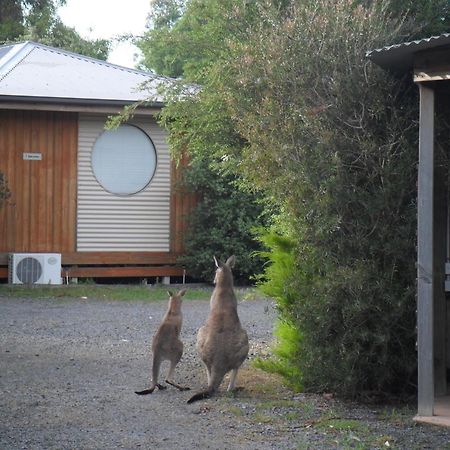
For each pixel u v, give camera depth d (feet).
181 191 71.05
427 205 28.07
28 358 38.93
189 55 47.96
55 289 65.31
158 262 71.00
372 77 30.76
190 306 58.75
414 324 30.53
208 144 42.50
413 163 30.30
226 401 31.17
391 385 31.63
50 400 30.96
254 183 34.42
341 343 30.50
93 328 48.44
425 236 28.12
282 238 33.55
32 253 67.87
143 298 62.44
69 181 69.62
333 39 31.48
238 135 41.55
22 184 68.64
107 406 30.25
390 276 30.17
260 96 32.91
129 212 70.79
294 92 31.42
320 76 31.35
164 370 37.11
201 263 69.31
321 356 31.09
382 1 35.78
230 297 33.22
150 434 26.73
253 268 68.90
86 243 70.03
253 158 31.96
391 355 30.86
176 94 45.85
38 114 68.85
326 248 30.68
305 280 31.65
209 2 46.34
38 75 72.23
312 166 30.37
